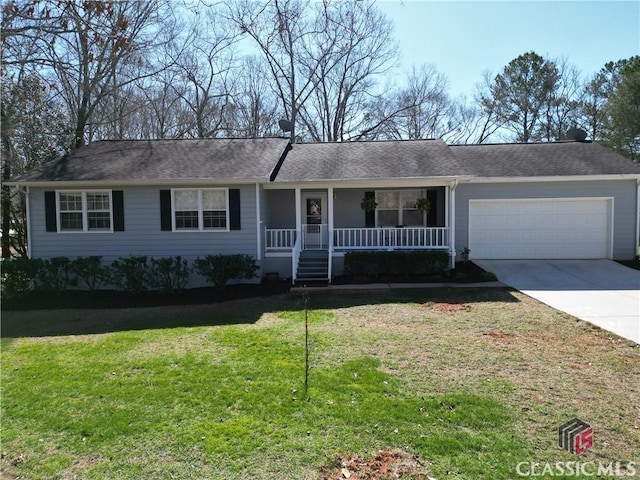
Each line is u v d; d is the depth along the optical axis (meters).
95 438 3.74
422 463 3.32
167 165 13.06
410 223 14.85
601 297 9.52
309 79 23.73
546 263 13.53
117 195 12.34
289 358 5.64
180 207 12.42
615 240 13.90
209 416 4.07
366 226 14.89
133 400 4.45
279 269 13.11
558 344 6.24
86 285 12.07
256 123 26.72
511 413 4.09
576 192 13.87
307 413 4.09
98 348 6.36
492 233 14.26
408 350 5.96
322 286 11.67
